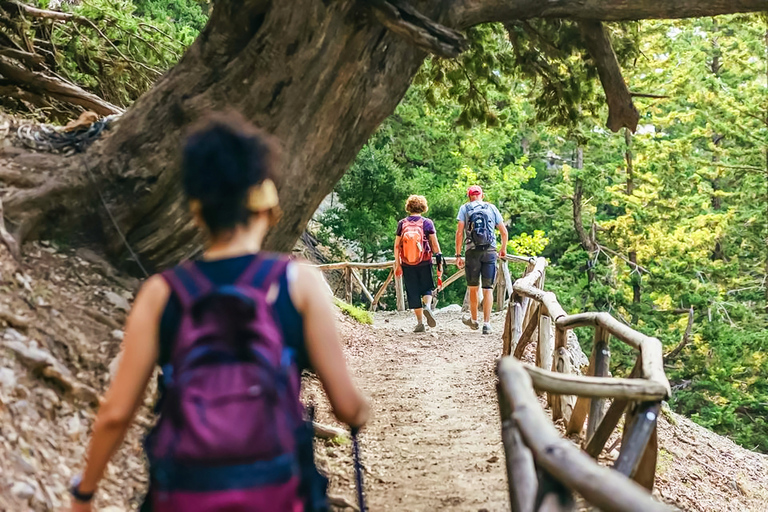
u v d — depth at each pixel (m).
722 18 22.88
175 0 18.09
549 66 8.17
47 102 7.22
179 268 1.97
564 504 2.46
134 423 4.06
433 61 8.87
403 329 11.81
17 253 4.33
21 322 3.91
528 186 33.16
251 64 4.73
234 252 1.99
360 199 22.02
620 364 24.75
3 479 3.04
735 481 8.41
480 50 8.55
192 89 4.84
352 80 4.80
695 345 25.72
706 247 25.55
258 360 1.84
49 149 4.93
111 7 8.66
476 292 11.04
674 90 22.97
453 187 23.66
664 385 3.60
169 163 4.83
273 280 1.95
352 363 8.71
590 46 6.57
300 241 21.16
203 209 1.99
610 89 6.68
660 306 26.42
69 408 3.78
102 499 3.43
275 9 4.62
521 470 2.97
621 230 25.31
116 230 4.80
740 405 24.91
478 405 6.91
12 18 7.21
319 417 6.03
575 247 26.67
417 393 7.38
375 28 4.75
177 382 1.83
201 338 1.85
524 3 5.25
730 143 26.36
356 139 5.04
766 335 23.33
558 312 6.04
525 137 29.14
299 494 1.91
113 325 4.40
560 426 6.16
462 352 9.64
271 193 2.07
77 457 3.59
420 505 4.38
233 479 1.77
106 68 8.41
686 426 10.55
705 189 26.09
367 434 5.86
